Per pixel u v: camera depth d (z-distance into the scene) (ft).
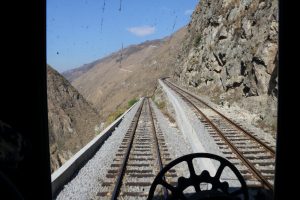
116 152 48.80
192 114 79.00
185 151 48.08
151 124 80.23
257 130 56.90
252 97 82.33
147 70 634.84
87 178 36.58
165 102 134.21
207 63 145.79
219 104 102.47
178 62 274.57
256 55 79.92
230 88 103.96
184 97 123.03
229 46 115.24
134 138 60.03
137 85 615.98
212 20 151.94
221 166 11.41
